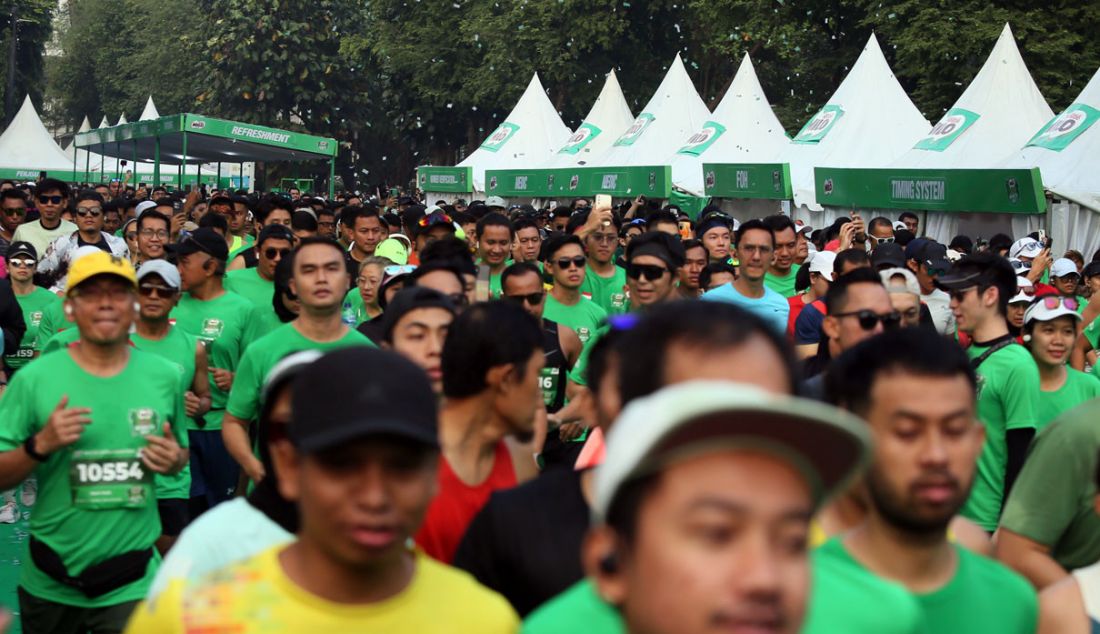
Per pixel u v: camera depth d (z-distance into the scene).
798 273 10.80
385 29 55.72
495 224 10.85
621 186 29.02
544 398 7.88
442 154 61.25
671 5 47.12
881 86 27.48
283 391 3.41
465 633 2.74
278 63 60.44
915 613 2.66
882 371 3.07
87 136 48.22
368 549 2.55
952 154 23.84
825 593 2.62
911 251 10.27
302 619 2.64
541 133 39.03
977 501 6.67
